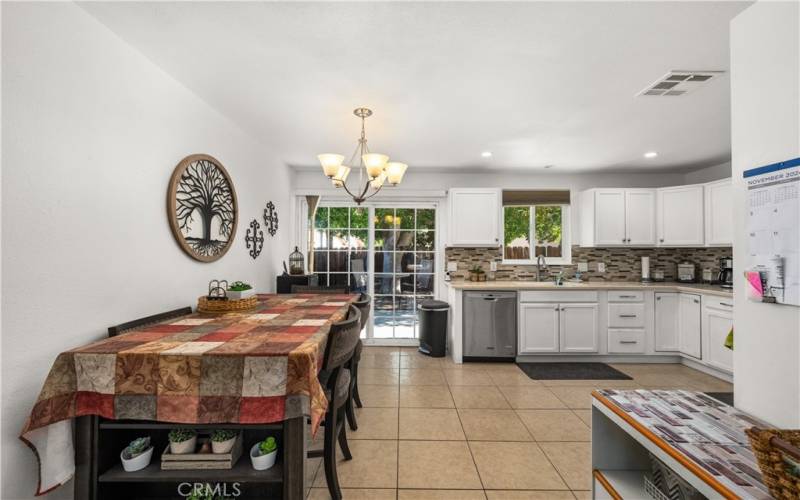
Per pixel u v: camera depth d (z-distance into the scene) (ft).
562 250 15.66
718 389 10.59
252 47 6.01
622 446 4.90
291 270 13.16
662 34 5.61
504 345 13.23
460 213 14.51
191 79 7.11
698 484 3.12
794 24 3.69
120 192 5.75
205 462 4.68
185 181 7.36
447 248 15.38
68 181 4.84
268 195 11.94
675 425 3.98
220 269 8.86
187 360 4.32
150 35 5.67
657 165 13.87
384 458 6.95
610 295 13.16
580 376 11.72
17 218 4.19
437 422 8.43
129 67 5.92
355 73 6.86
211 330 5.62
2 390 4.07
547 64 6.52
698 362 12.30
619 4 4.92
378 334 15.65
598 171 14.87
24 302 4.28
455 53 6.15
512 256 15.72
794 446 2.60
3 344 4.06
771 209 3.87
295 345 4.69
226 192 8.92
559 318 13.15
